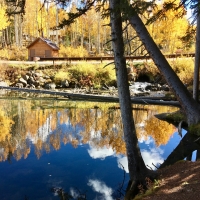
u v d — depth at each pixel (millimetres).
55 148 8203
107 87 23281
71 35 45750
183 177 5012
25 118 12922
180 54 26844
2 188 5359
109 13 4645
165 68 7664
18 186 5461
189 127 9234
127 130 5141
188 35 9789
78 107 16000
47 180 5758
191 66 22859
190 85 19562
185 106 9062
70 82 24000
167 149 7992
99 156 7410
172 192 4398
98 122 12180
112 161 6980
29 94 20719
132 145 5137
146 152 7758
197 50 10617
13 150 7988
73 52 36094
